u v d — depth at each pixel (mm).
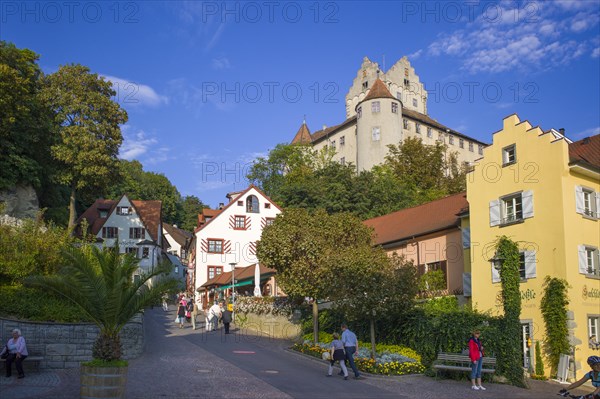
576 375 24828
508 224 28766
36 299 22016
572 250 26391
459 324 22609
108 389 14508
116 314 15547
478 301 29734
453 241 33219
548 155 27406
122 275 16281
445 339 22594
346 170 67812
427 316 23969
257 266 41562
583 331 26109
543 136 27750
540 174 27688
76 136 45188
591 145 33094
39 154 44406
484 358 21203
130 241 62375
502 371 22234
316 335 28562
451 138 98375
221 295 52344
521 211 28531
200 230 61000
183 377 19078
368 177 66562
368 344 25859
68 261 16969
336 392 17859
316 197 63000
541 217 27328
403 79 109500
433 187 71812
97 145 45875
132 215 63312
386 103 85688
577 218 27016
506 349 22359
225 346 28297
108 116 47469
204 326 38344
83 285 15430
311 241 30344
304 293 29562
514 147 29234
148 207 69625
